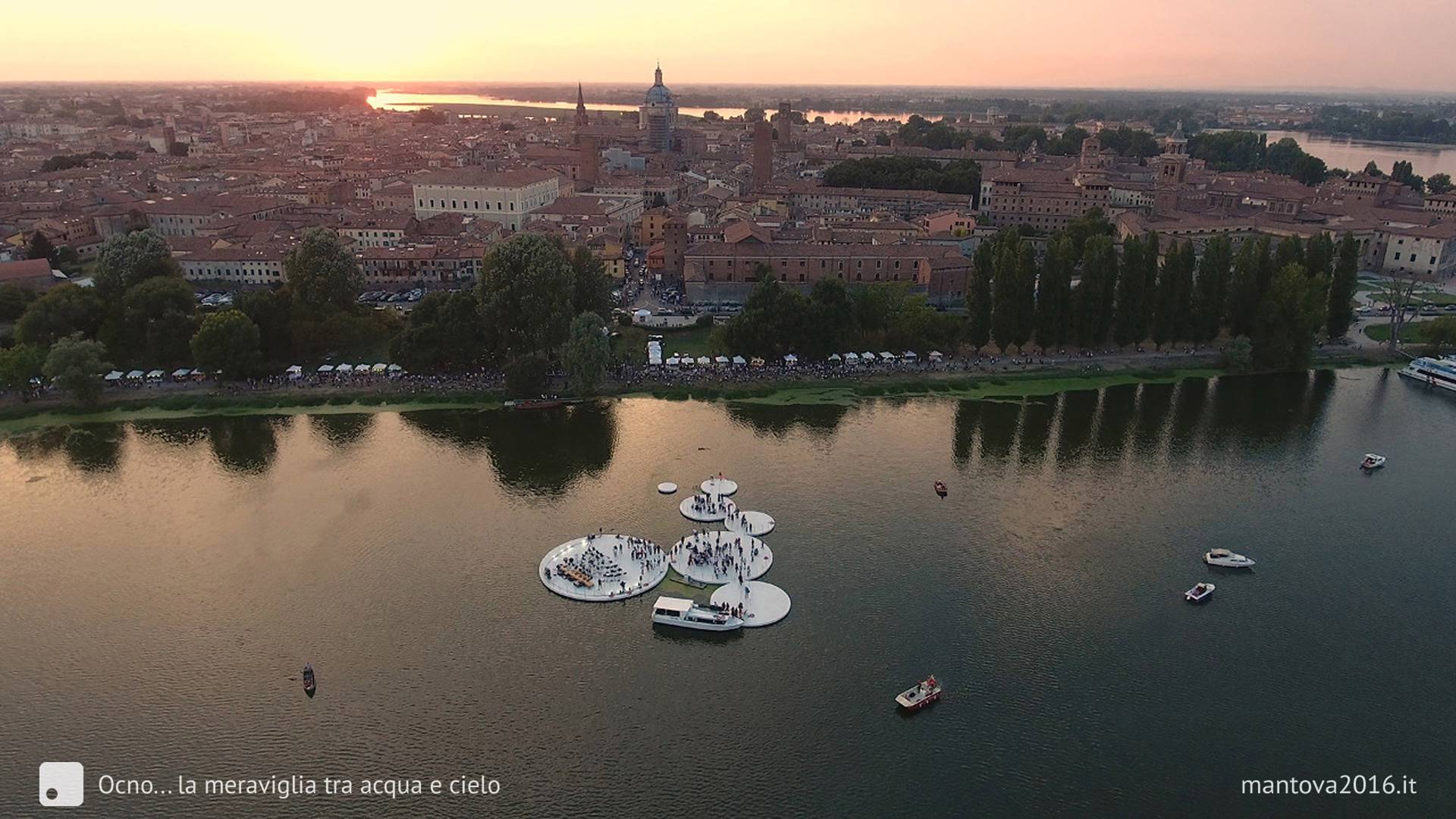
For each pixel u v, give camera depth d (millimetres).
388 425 195750
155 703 114000
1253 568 145500
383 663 121188
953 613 133375
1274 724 113562
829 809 100312
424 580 139125
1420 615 134750
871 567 144000
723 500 162625
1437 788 104250
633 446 186500
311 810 99250
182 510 159375
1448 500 168250
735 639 127250
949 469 177625
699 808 100188
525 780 103562
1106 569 145000
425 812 99000
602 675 120062
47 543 148250
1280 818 100062
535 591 137000
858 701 116125
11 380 198750
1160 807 101250
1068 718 113875
